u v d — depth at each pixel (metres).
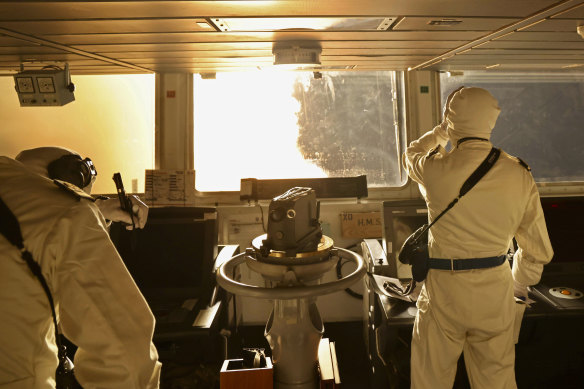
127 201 1.54
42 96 2.98
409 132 3.66
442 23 2.11
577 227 2.82
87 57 2.85
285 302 1.79
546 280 2.72
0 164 1.12
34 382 1.05
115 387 0.99
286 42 2.46
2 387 1.00
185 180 3.55
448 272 1.93
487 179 1.88
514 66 3.53
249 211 3.57
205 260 2.63
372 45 2.61
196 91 3.64
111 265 1.07
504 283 1.91
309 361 1.88
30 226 1.03
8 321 1.01
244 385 1.92
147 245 2.70
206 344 2.28
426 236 2.10
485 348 1.90
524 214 1.99
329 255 1.76
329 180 3.50
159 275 2.65
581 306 2.36
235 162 3.70
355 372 3.05
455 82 3.73
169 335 2.16
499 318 1.88
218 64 3.16
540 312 2.31
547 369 2.80
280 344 1.85
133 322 1.04
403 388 2.58
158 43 2.44
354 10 1.85
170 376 2.31
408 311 2.33
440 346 1.95
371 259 2.84
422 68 3.54
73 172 1.31
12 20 1.92
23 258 1.02
